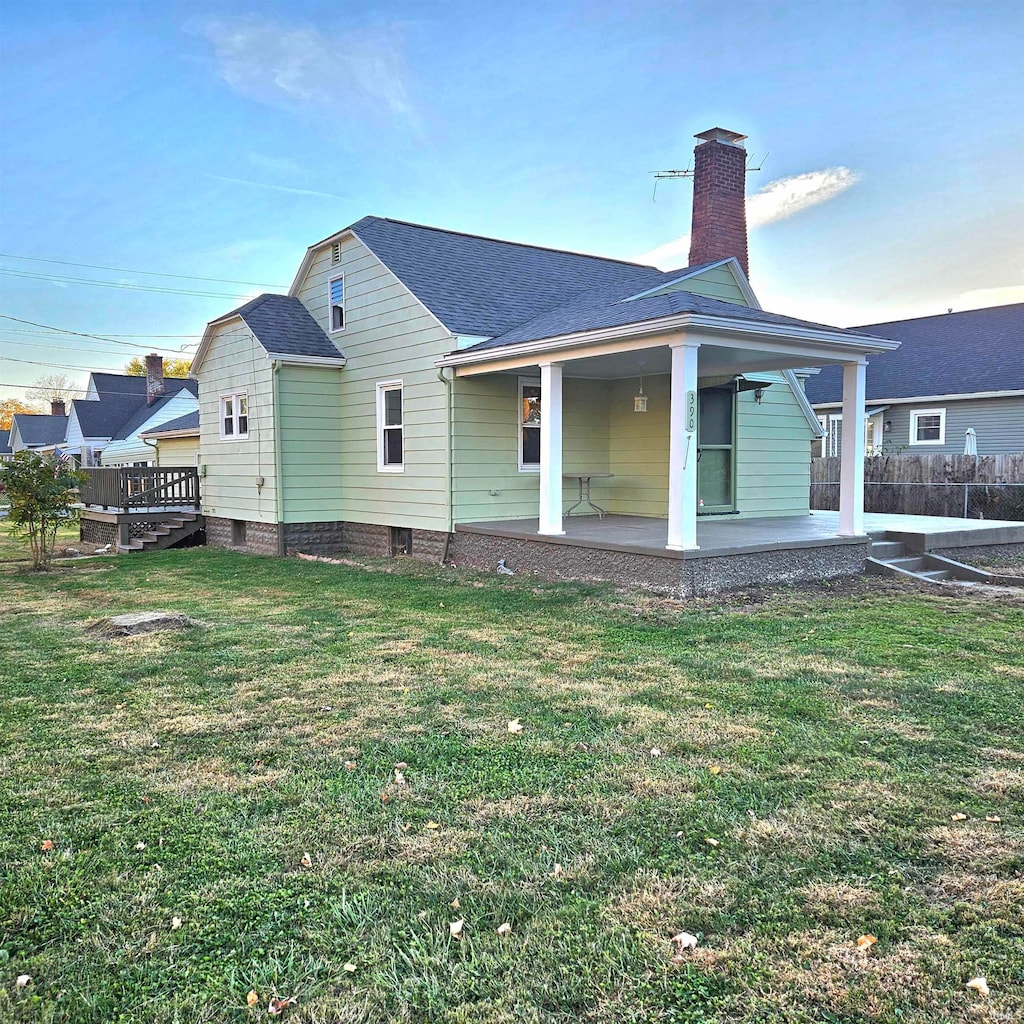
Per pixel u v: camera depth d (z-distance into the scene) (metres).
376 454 12.02
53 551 14.36
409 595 8.38
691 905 2.48
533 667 5.33
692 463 7.70
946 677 4.92
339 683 5.00
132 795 3.34
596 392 12.06
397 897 2.55
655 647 5.81
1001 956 2.20
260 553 12.99
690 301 8.01
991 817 3.03
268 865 2.75
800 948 2.26
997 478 15.12
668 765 3.59
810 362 9.62
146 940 2.33
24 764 3.69
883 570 8.94
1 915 2.46
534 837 2.93
